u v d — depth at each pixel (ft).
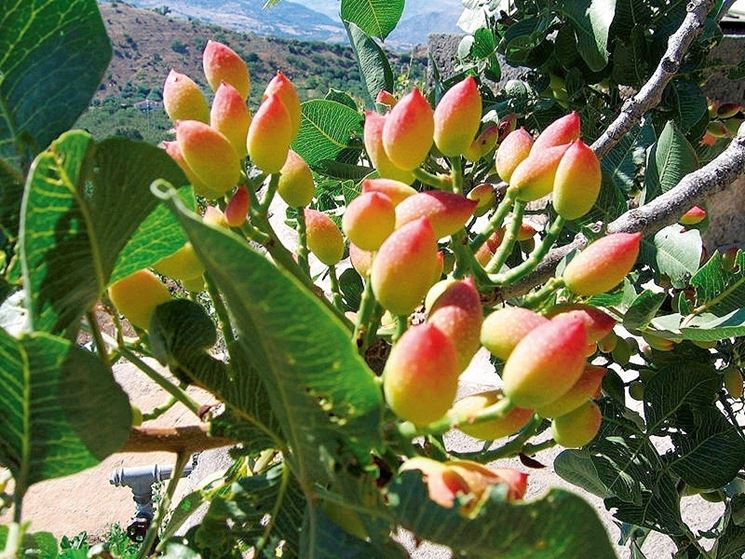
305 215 4.35
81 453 2.76
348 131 7.03
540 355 2.80
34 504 20.22
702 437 6.02
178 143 3.76
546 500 2.19
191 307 3.30
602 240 3.84
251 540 3.32
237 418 3.28
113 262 3.08
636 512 6.06
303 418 2.51
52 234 2.76
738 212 18.15
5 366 2.48
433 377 2.58
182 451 3.41
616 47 8.71
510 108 9.73
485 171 7.25
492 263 4.21
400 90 17.24
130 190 2.86
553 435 3.85
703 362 6.38
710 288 5.52
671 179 6.15
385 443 2.81
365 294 3.43
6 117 3.20
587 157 3.91
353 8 7.00
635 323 5.24
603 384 6.26
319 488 2.83
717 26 8.55
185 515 4.16
